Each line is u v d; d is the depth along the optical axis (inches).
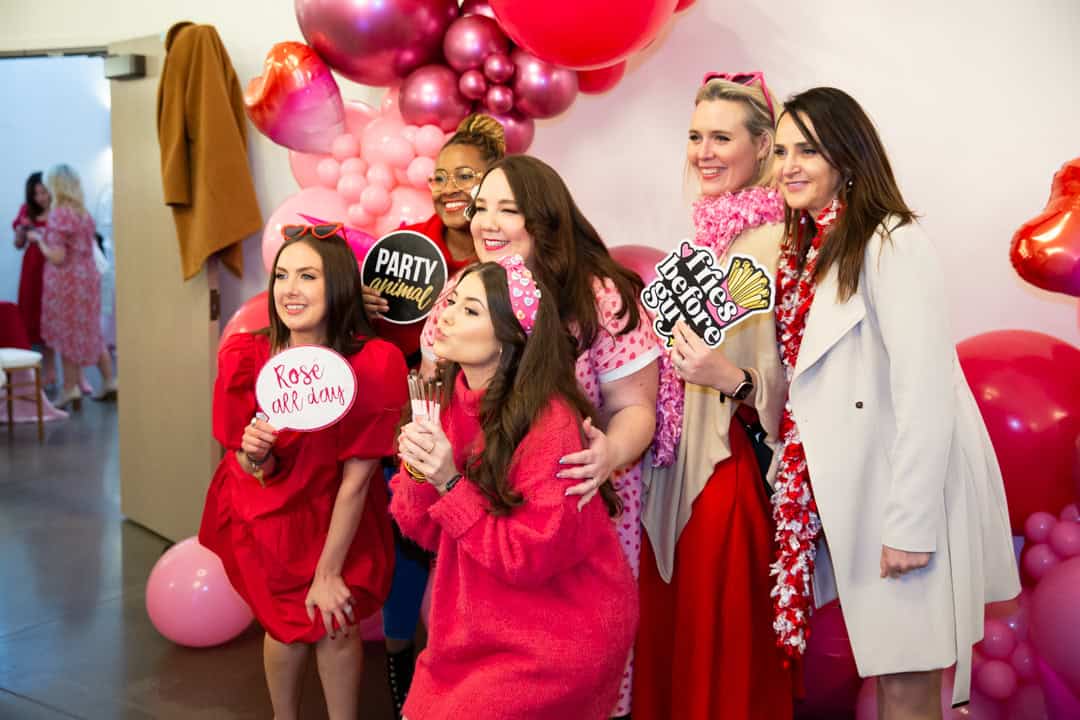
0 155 343.0
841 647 105.6
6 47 205.9
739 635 90.7
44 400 277.6
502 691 71.5
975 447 82.1
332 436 95.7
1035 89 121.9
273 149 173.2
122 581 160.7
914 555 77.2
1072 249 92.1
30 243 290.5
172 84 161.0
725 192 96.9
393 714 119.6
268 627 97.9
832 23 130.3
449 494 72.0
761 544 91.6
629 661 96.3
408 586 112.1
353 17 114.7
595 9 102.4
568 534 70.6
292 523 97.1
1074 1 119.0
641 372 87.4
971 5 123.4
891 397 80.0
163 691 124.5
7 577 161.8
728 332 91.1
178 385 174.1
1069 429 102.3
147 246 178.2
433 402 73.8
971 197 126.3
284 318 95.8
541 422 72.1
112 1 191.6
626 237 146.1
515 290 73.9
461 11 125.6
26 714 118.1
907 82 127.4
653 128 142.2
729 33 136.1
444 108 119.3
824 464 80.8
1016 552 107.7
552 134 148.9
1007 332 111.1
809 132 79.8
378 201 123.0
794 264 87.5
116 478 221.0
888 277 77.8
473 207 88.0
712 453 91.9
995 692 100.1
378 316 109.1
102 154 361.4
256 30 171.9
